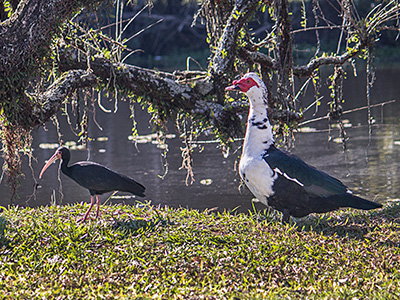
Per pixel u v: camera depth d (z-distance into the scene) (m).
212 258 8.45
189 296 7.41
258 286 7.81
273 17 11.75
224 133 12.13
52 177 19.59
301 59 51.25
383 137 24.06
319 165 19.73
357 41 13.27
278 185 9.27
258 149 9.50
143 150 23.47
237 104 11.91
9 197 16.98
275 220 10.14
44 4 10.55
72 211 10.65
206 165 20.78
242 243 8.91
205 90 12.04
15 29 10.48
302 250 8.66
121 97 12.17
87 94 12.80
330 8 46.25
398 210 10.36
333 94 13.37
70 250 8.75
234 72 13.24
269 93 12.81
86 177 9.63
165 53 60.84
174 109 12.15
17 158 12.02
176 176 19.17
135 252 8.71
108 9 11.80
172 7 58.66
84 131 12.89
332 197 9.20
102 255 8.66
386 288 7.56
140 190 9.82
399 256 8.49
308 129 26.70
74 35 11.73
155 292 7.61
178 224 9.80
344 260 8.41
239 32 12.42
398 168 18.70
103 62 11.70
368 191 16.09
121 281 7.98
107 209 10.78
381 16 12.47
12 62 10.45
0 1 11.69
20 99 10.92
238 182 18.14
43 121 11.43
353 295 7.37
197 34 60.31
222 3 12.55
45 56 10.79
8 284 7.84
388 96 33.62
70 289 7.73
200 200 16.14
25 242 9.02
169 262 8.42
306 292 7.61
